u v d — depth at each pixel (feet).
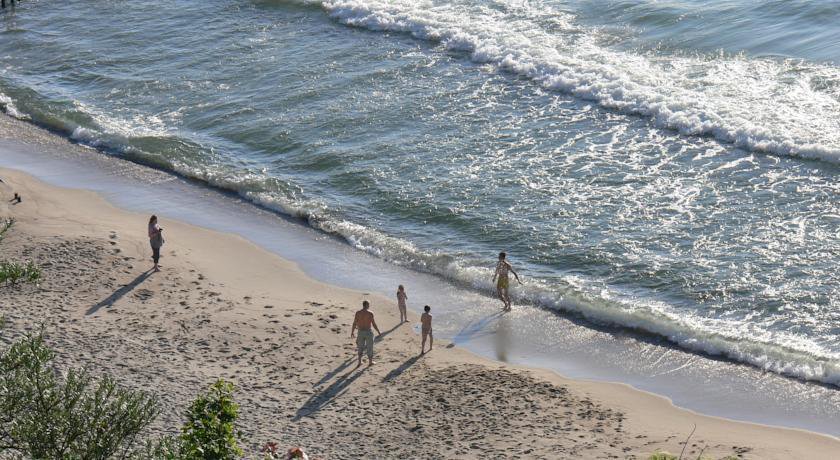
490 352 274.77
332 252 335.26
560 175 368.27
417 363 266.98
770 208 332.19
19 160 411.95
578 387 254.68
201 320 285.43
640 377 259.80
